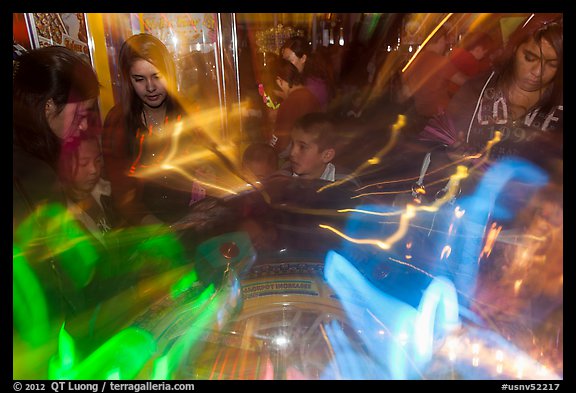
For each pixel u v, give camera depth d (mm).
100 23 3561
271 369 1136
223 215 1732
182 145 2709
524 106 2414
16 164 1570
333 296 1367
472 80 2664
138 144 2631
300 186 1890
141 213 2404
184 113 2779
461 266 2119
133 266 1585
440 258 1882
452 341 1275
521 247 2232
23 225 1520
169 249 1613
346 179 2230
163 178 2568
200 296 1392
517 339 1341
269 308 1327
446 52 5152
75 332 1389
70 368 1272
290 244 1611
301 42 4180
